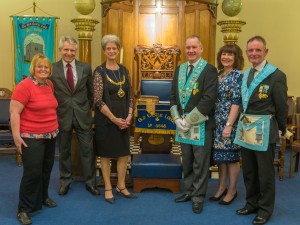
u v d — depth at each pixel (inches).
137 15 257.4
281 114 113.4
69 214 125.0
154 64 251.8
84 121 142.3
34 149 113.6
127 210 129.3
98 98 131.0
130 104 138.6
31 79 113.0
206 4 226.1
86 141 144.3
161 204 135.7
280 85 111.2
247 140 116.6
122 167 141.3
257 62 114.2
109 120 132.3
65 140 141.7
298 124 189.2
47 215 123.8
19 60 234.5
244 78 120.6
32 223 116.9
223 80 129.6
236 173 135.6
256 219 118.6
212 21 230.2
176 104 134.9
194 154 129.9
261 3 269.0
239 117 124.8
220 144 131.5
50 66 115.6
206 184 130.6
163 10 257.0
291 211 131.6
